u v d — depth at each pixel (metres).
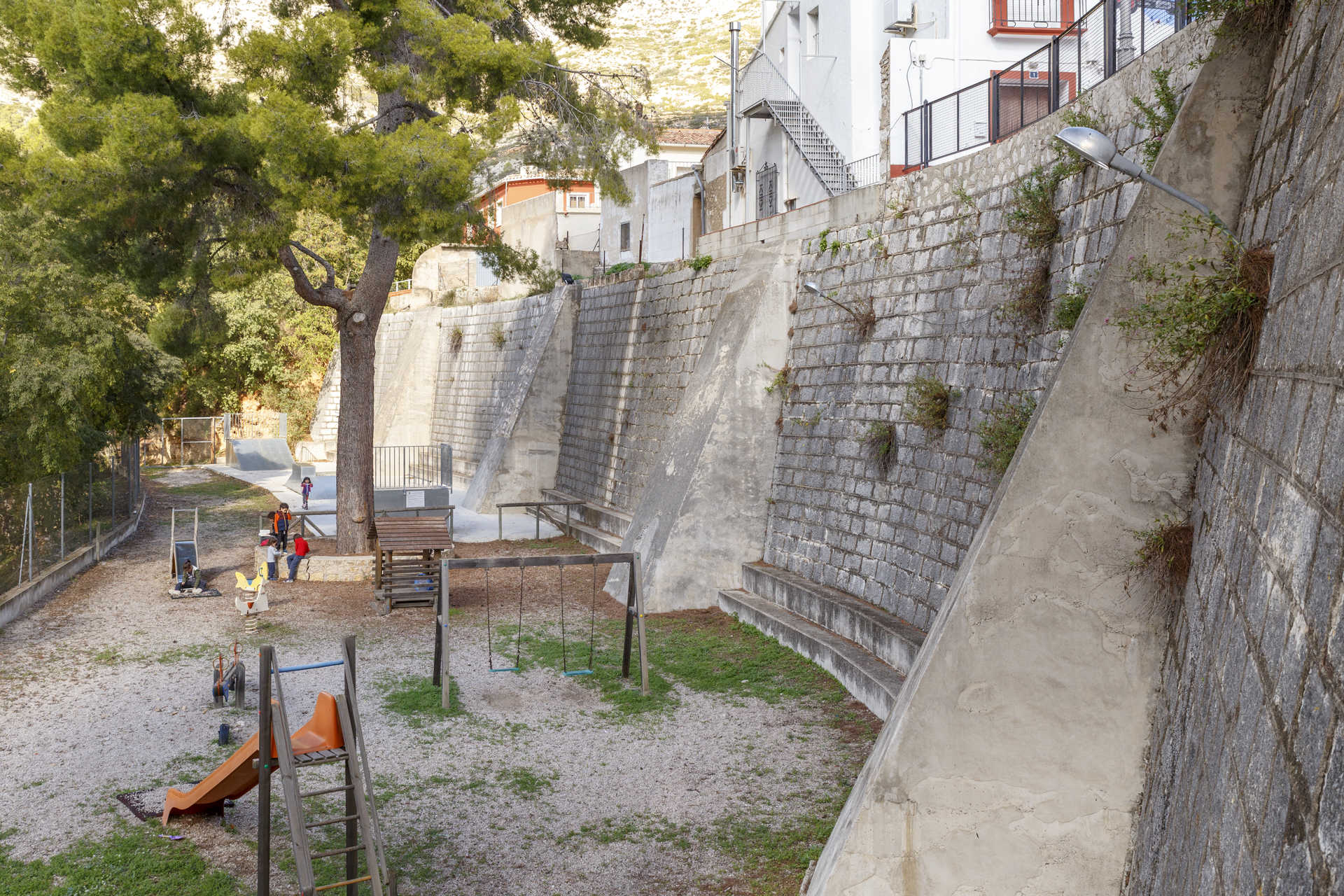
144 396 33.00
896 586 14.01
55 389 24.97
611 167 22.69
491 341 39.00
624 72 23.44
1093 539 6.81
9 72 19.36
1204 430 6.63
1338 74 4.58
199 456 52.91
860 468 15.67
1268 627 3.88
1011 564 6.92
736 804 9.97
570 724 12.41
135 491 32.09
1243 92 6.81
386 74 18.48
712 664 14.77
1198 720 5.09
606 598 19.56
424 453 42.34
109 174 17.12
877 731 11.73
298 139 17.25
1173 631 6.46
